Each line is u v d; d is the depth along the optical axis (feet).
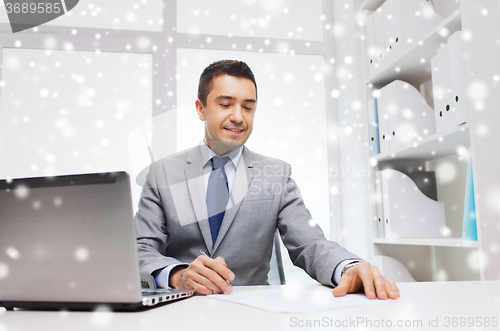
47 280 1.80
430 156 5.26
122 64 6.95
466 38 3.69
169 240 3.99
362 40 5.90
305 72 7.54
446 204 5.34
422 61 4.93
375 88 5.77
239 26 7.42
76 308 1.82
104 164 6.66
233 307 1.87
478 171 3.56
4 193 1.78
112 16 6.98
